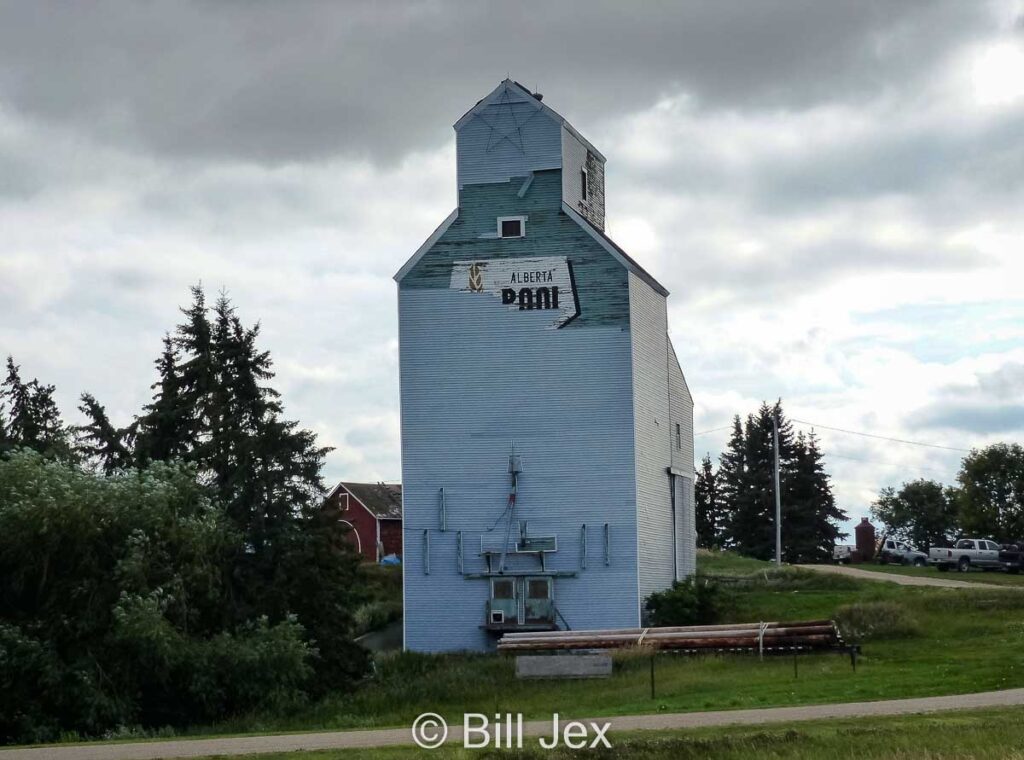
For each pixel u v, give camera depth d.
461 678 48.78
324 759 27.64
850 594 65.19
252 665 48.31
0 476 49.19
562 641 50.56
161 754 29.20
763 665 46.12
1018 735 28.64
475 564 58.72
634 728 31.58
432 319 59.72
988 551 93.88
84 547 48.12
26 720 43.72
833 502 124.69
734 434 130.75
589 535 58.22
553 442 58.69
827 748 27.72
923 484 149.75
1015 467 127.06
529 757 27.86
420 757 27.75
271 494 56.72
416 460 59.31
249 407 58.94
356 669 54.31
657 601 58.91
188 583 50.16
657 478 63.06
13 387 82.81
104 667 46.12
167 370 71.94
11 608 48.00
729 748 28.02
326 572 55.88
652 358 63.06
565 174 60.25
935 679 40.44
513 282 59.44
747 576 74.81
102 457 73.50
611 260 58.97
